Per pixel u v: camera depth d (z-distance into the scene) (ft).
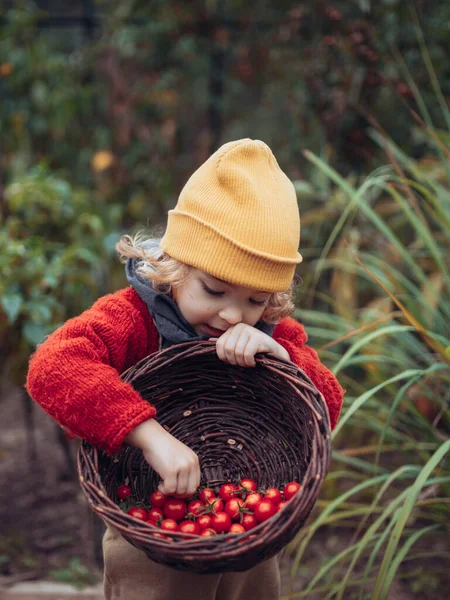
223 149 4.66
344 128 9.95
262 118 13.26
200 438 4.98
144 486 4.86
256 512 4.38
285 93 12.25
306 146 11.17
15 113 11.18
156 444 4.28
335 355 7.48
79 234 9.04
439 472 6.11
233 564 3.82
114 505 3.99
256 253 4.37
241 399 4.97
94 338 4.63
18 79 11.06
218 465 4.99
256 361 4.58
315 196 9.67
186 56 12.03
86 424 4.29
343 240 8.63
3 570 7.18
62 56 11.77
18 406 11.14
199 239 4.51
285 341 5.20
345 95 9.80
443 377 6.39
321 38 10.25
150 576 4.78
